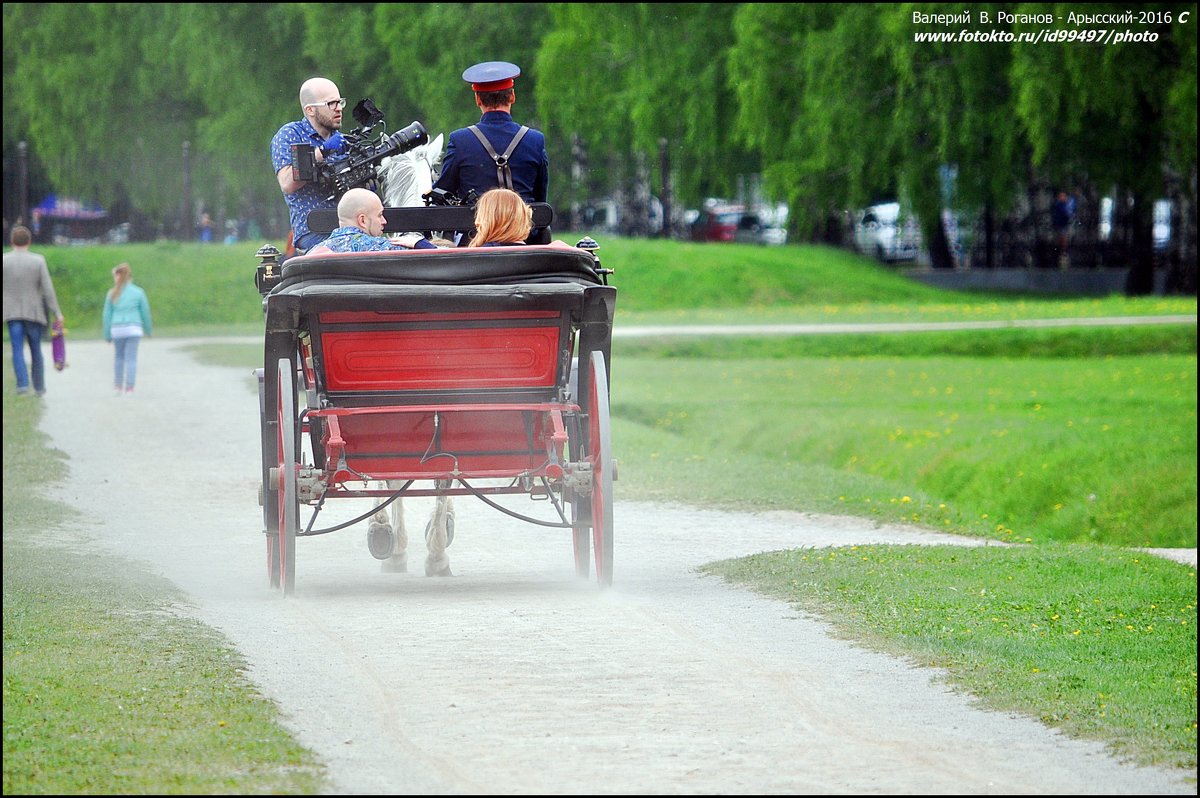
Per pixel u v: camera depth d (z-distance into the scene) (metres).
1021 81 148.12
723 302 158.50
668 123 184.62
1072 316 131.25
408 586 34.16
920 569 36.59
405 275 29.64
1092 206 179.38
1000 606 32.22
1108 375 102.31
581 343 31.16
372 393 30.84
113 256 165.00
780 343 121.38
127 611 29.83
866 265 178.50
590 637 27.56
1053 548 42.28
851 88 164.25
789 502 50.62
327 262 29.47
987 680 24.47
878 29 161.00
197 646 26.45
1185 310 133.50
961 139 155.38
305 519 44.78
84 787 18.44
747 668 25.12
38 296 78.88
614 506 49.34
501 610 30.25
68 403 76.56
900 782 19.12
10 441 61.38
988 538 45.47
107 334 81.00
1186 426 79.44
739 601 31.42
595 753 20.30
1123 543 66.62
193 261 164.88
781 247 180.25
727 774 19.41
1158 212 184.62
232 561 38.22
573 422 32.06
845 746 20.75
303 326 30.17
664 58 183.75
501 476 31.45
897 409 88.56
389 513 37.22
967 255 194.12
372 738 20.94
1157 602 34.03
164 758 19.72
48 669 24.52
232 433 66.06
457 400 31.09
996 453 75.00
